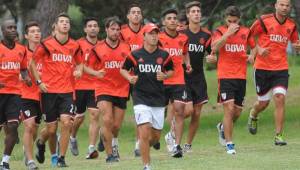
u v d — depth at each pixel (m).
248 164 35.00
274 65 42.16
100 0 68.94
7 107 36.97
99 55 39.78
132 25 43.09
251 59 41.53
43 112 38.75
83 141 64.12
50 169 36.91
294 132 60.84
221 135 44.34
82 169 36.16
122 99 40.06
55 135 39.44
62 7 66.19
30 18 74.75
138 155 42.03
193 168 34.38
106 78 39.78
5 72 36.88
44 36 65.50
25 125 38.97
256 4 68.19
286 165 34.31
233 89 40.84
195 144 55.25
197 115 42.25
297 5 62.81
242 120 72.75
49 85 38.28
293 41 42.44
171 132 42.25
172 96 40.56
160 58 33.34
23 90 38.94
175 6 68.06
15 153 52.84
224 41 39.66
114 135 40.56
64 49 38.31
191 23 41.62
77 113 46.25
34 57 38.03
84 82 45.53
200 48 41.62
